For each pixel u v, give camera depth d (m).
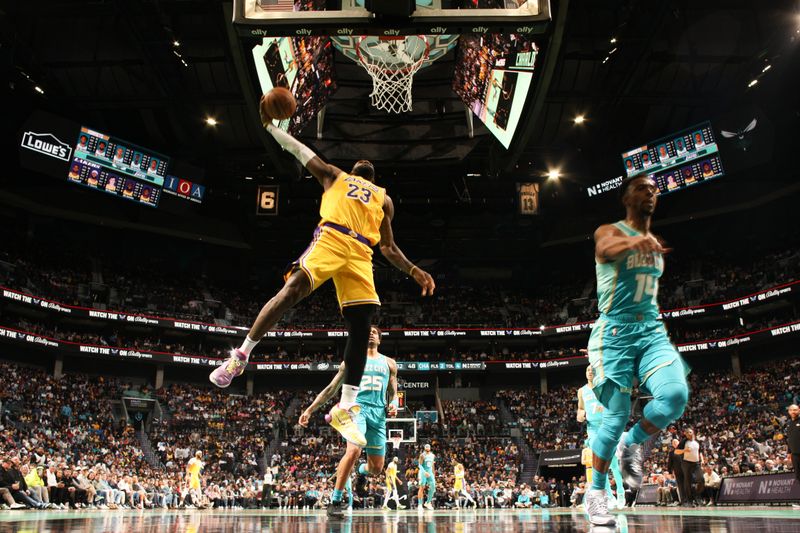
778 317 46.81
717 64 36.97
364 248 4.61
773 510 11.57
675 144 42.97
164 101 38.44
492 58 27.98
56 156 40.78
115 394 45.50
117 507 25.52
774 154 41.75
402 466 40.22
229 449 42.09
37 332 43.19
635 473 4.61
